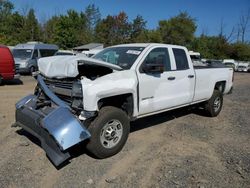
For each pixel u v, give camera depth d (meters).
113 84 4.52
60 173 4.00
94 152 4.39
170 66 5.88
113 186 3.72
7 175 3.88
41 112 4.49
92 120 4.35
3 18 67.44
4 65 13.02
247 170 4.29
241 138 5.86
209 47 68.31
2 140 5.13
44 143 4.17
